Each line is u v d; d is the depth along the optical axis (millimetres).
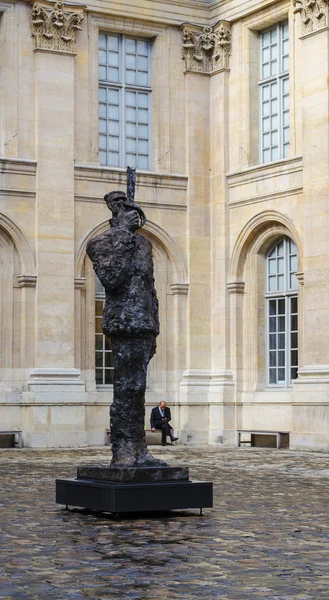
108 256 14469
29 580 9539
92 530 12617
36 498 16328
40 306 32031
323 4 30094
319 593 8984
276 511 14555
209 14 35125
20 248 32062
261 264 33438
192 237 34500
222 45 34312
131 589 9141
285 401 31781
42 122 32438
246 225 33344
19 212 32062
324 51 30031
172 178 34438
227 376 33656
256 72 33938
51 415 31594
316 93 30250
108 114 34281
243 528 12812
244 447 31766
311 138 30375
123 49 34625
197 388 33969
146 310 14484
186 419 33781
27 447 31453
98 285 33656
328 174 29734
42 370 31766
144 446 14406
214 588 9188
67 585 9312
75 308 32781
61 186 32562
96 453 28391
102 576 9719
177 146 34844
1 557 10734
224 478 20016
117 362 14391
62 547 11344
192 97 34781
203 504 14031
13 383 31891
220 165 34406
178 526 12961
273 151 33250
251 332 33438
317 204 30031
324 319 29578
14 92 32219
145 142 34906
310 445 29484
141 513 14242
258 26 33562
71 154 32781
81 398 32000
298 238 31281
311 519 13688
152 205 34188
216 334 34281
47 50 32562
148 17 34375
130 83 34750
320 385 29312
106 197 15055
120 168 33781
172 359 34438
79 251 32875
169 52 34844
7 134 32156
